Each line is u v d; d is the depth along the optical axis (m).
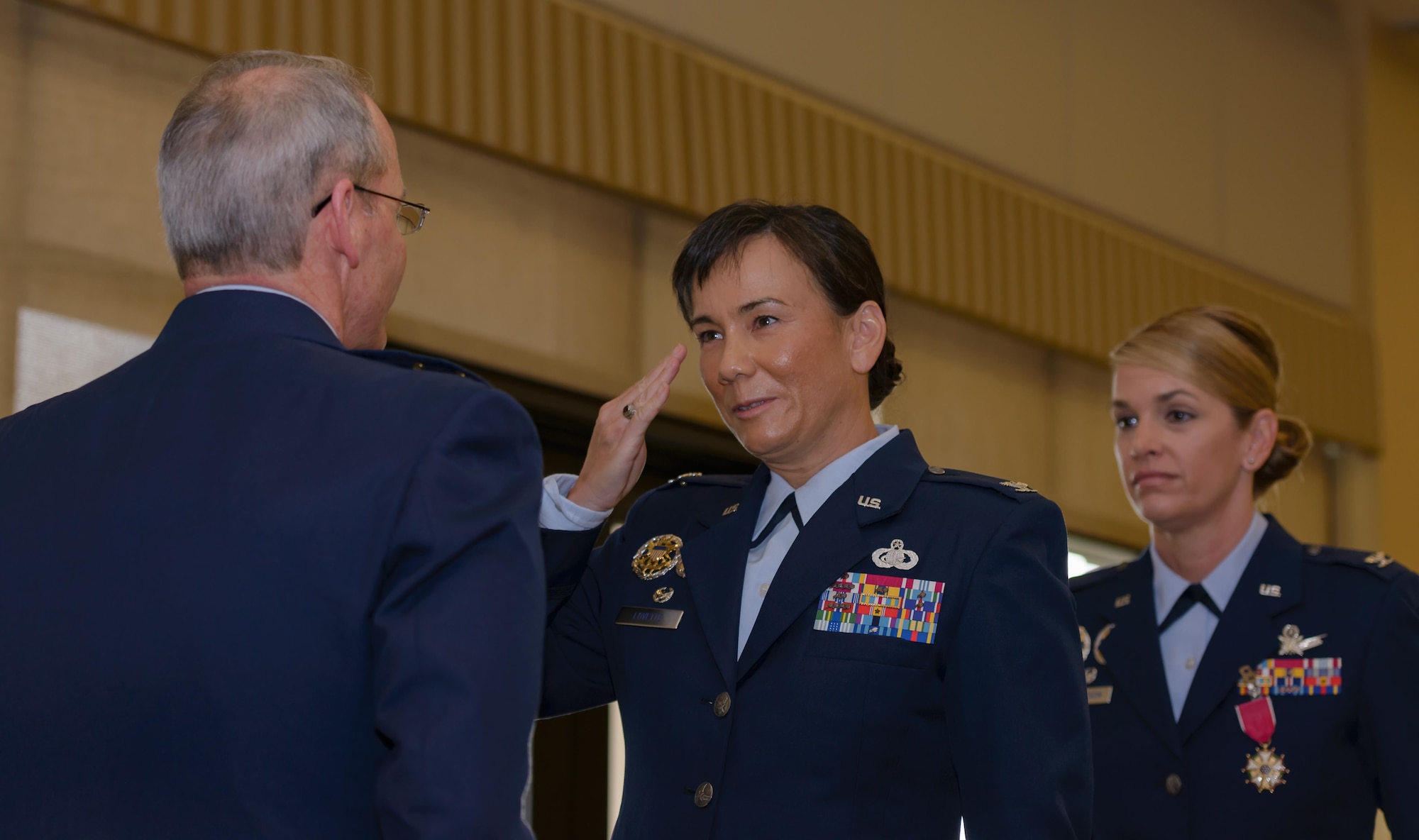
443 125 3.77
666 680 1.73
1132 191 6.00
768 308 1.74
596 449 1.85
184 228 1.37
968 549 1.67
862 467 1.79
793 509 1.79
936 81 5.32
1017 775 1.56
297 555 1.19
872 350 1.81
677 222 4.40
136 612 1.19
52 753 1.19
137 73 3.43
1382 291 7.10
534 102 3.96
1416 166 7.54
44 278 3.23
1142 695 2.48
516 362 3.95
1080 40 5.94
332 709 1.18
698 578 1.77
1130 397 2.55
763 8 4.78
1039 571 1.66
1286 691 2.39
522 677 1.20
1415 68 7.63
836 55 4.99
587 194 4.19
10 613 1.24
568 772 3.88
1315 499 6.47
